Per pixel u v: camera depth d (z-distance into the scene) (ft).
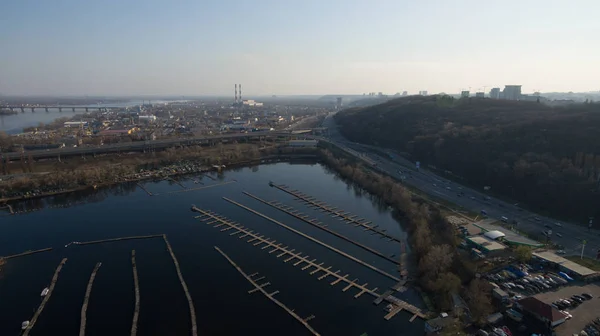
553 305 266.77
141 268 348.18
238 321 271.28
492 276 310.45
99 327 264.52
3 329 262.47
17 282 322.96
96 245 396.98
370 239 415.44
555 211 456.86
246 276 332.60
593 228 409.90
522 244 359.87
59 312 281.54
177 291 310.45
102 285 319.06
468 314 263.70
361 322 269.44
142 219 475.31
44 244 399.03
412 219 441.68
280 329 262.88
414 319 271.08
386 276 334.03
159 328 263.49
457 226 413.59
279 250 386.73
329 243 404.16
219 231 436.35
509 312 259.39
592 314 256.32
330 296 302.66
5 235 422.82
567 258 336.29
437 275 306.14
